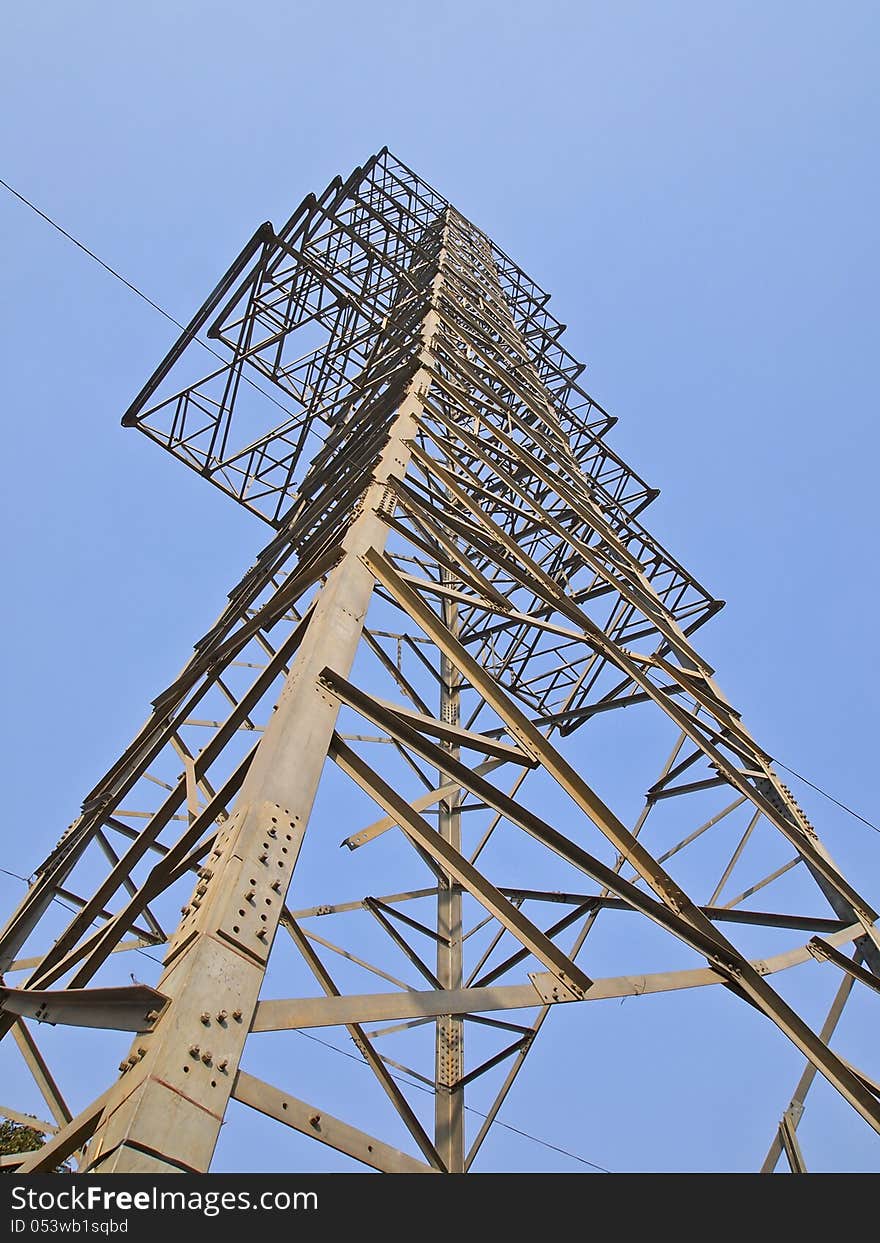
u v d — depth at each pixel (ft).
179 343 53.72
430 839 21.36
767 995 25.79
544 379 84.79
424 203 86.89
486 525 41.37
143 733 38.63
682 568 63.62
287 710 21.48
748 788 38.83
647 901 24.59
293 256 56.59
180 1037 14.48
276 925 17.40
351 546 29.32
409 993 18.84
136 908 22.21
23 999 16.40
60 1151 14.97
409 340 57.93
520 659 61.21
